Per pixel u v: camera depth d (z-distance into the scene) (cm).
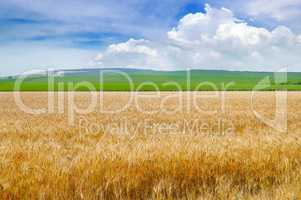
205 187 552
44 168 606
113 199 528
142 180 580
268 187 564
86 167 615
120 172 592
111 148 752
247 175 623
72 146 887
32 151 759
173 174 607
